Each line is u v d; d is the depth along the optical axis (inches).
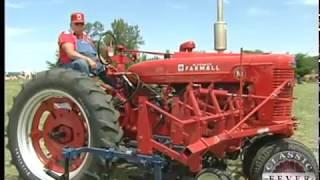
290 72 195.9
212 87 199.5
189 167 183.0
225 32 244.5
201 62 205.2
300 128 350.6
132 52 235.0
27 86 211.9
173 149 190.4
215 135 187.5
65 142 209.0
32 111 215.9
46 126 213.9
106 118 193.0
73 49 218.4
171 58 214.4
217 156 191.2
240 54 199.5
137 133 196.7
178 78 208.7
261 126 193.0
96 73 221.1
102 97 196.2
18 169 215.3
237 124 187.5
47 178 208.4
